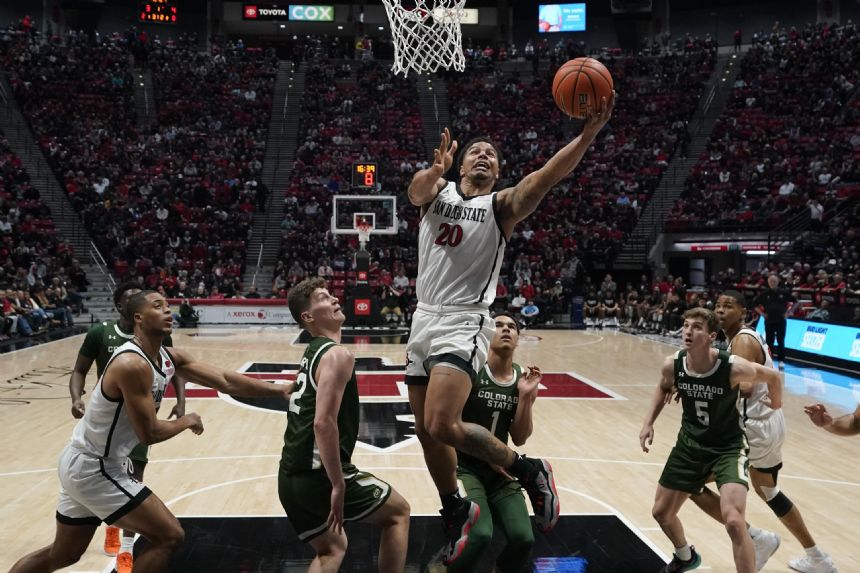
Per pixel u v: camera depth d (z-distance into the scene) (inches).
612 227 998.4
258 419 343.6
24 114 1099.9
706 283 928.9
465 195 132.1
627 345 668.1
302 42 1446.9
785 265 815.1
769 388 156.6
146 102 1211.9
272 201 1050.7
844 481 249.1
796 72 1200.8
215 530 193.3
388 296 838.5
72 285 828.6
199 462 264.8
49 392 406.6
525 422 155.0
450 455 137.6
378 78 1307.8
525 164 1109.1
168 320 139.9
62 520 139.9
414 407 134.7
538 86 1311.5
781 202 917.8
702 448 157.2
